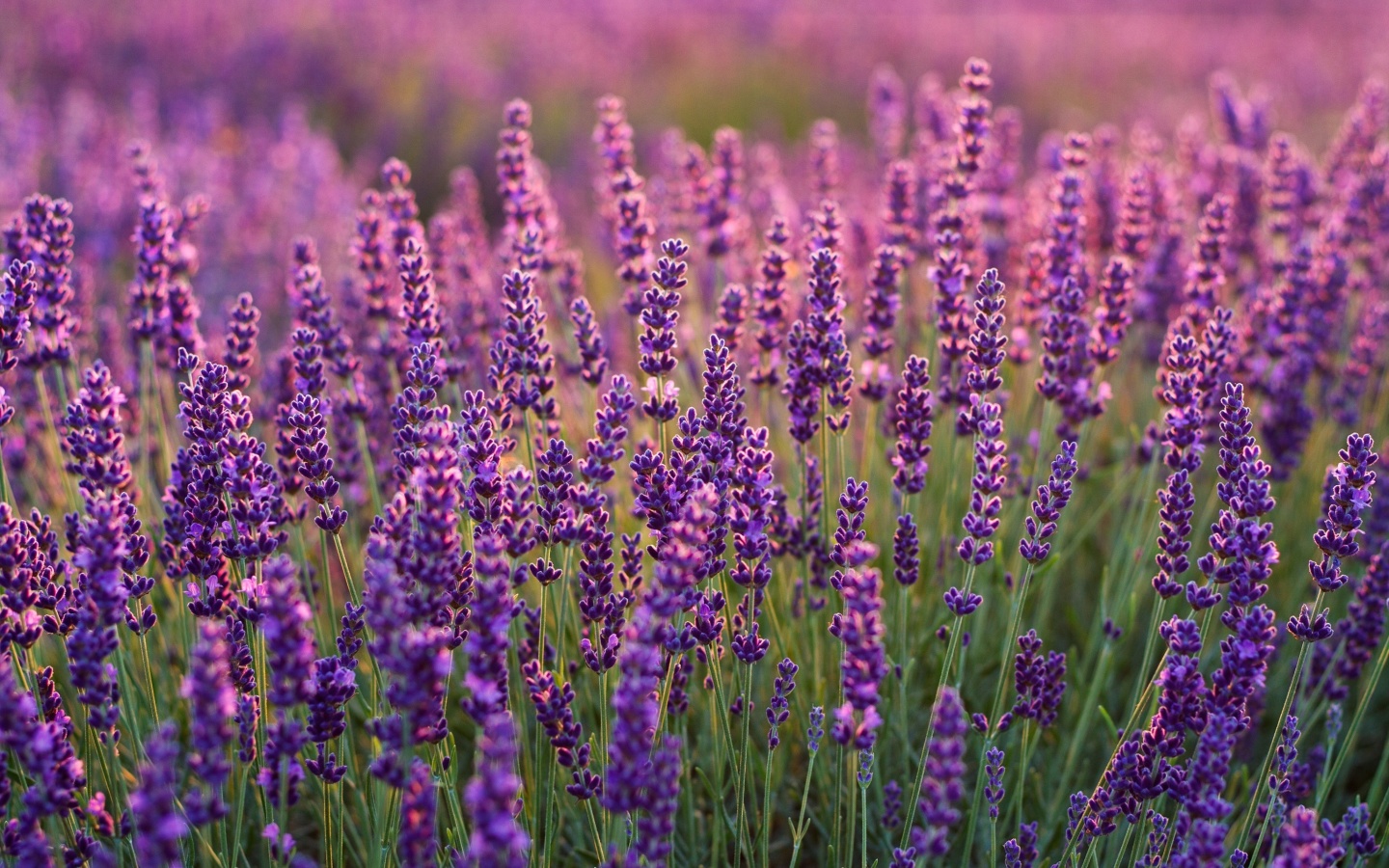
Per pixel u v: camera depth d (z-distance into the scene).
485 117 3.32
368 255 1.25
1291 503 1.31
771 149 1.64
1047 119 3.48
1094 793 1.09
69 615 1.06
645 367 1.12
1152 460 1.20
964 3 5.58
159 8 4.14
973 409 1.10
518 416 1.20
